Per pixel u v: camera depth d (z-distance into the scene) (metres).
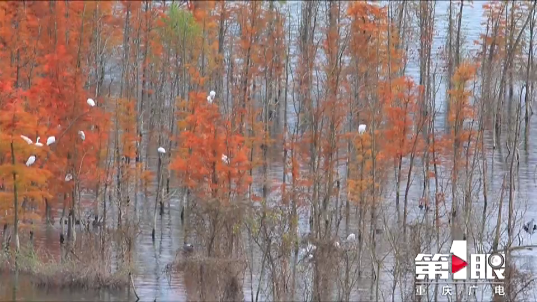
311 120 72.38
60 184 64.00
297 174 68.81
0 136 56.78
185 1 98.69
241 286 54.56
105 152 68.12
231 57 94.06
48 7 86.12
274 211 61.44
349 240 58.19
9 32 75.62
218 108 77.75
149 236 67.81
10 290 56.75
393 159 78.75
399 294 57.25
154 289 57.50
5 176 57.69
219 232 57.00
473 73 87.88
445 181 78.62
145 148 87.94
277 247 62.19
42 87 64.81
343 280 57.34
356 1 95.00
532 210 73.25
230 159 64.25
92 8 87.19
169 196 74.62
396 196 71.81
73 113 64.44
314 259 54.44
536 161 87.94
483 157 72.00
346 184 68.25
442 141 76.38
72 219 64.12
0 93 64.69
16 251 58.53
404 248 61.38
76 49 82.19
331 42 86.00
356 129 81.38
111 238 62.91
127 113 75.12
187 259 55.72
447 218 70.12
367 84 81.38
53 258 60.62
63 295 56.62
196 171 64.56
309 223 68.06
